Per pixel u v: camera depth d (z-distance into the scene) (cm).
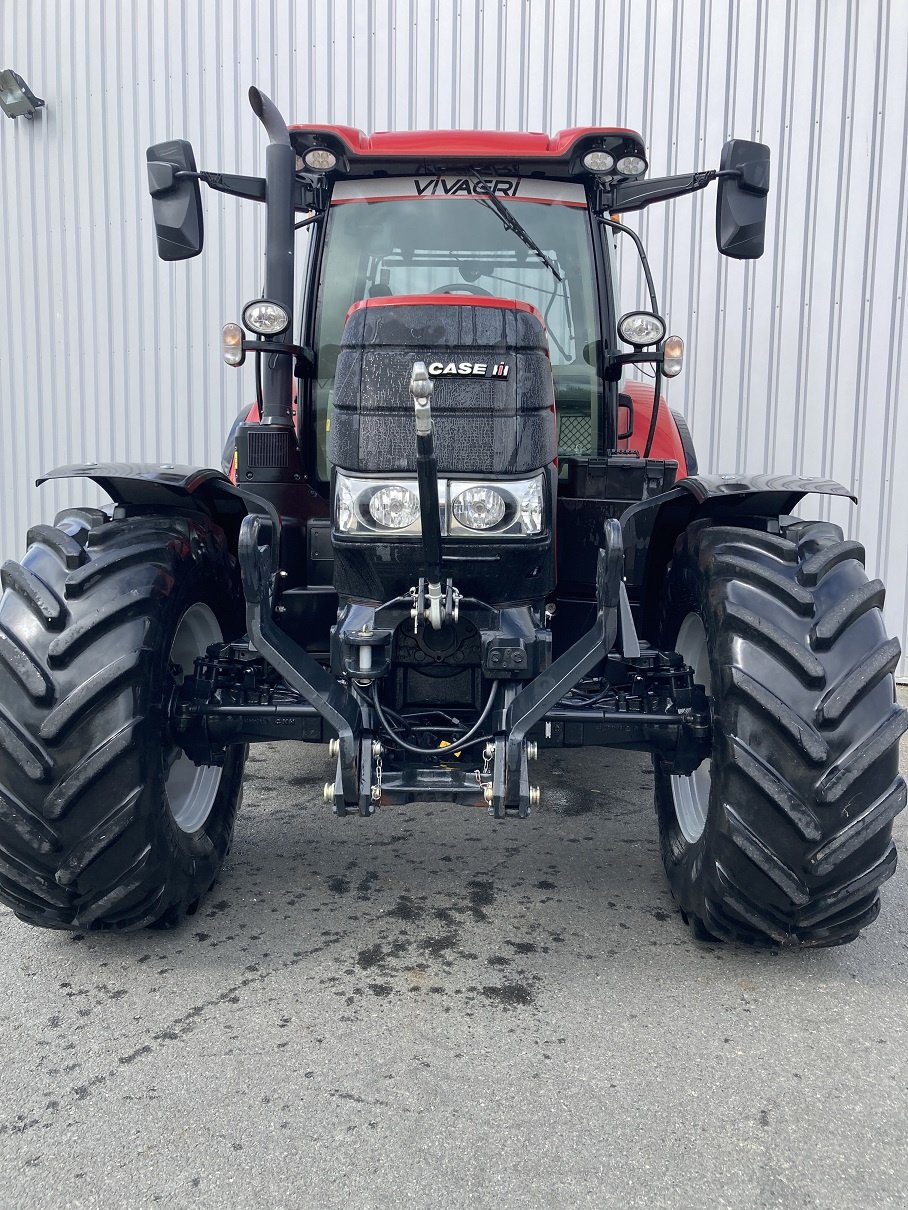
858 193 548
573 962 242
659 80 559
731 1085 192
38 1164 169
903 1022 216
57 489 672
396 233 323
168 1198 161
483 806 222
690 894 245
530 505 229
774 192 557
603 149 312
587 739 241
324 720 241
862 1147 174
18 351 666
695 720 235
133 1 613
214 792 284
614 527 215
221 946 250
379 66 582
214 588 268
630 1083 192
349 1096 187
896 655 220
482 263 324
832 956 247
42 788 213
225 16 598
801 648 215
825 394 564
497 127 575
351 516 229
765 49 548
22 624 219
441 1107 184
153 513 256
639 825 345
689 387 579
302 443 319
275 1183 164
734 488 236
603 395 327
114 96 625
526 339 232
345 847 321
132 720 217
